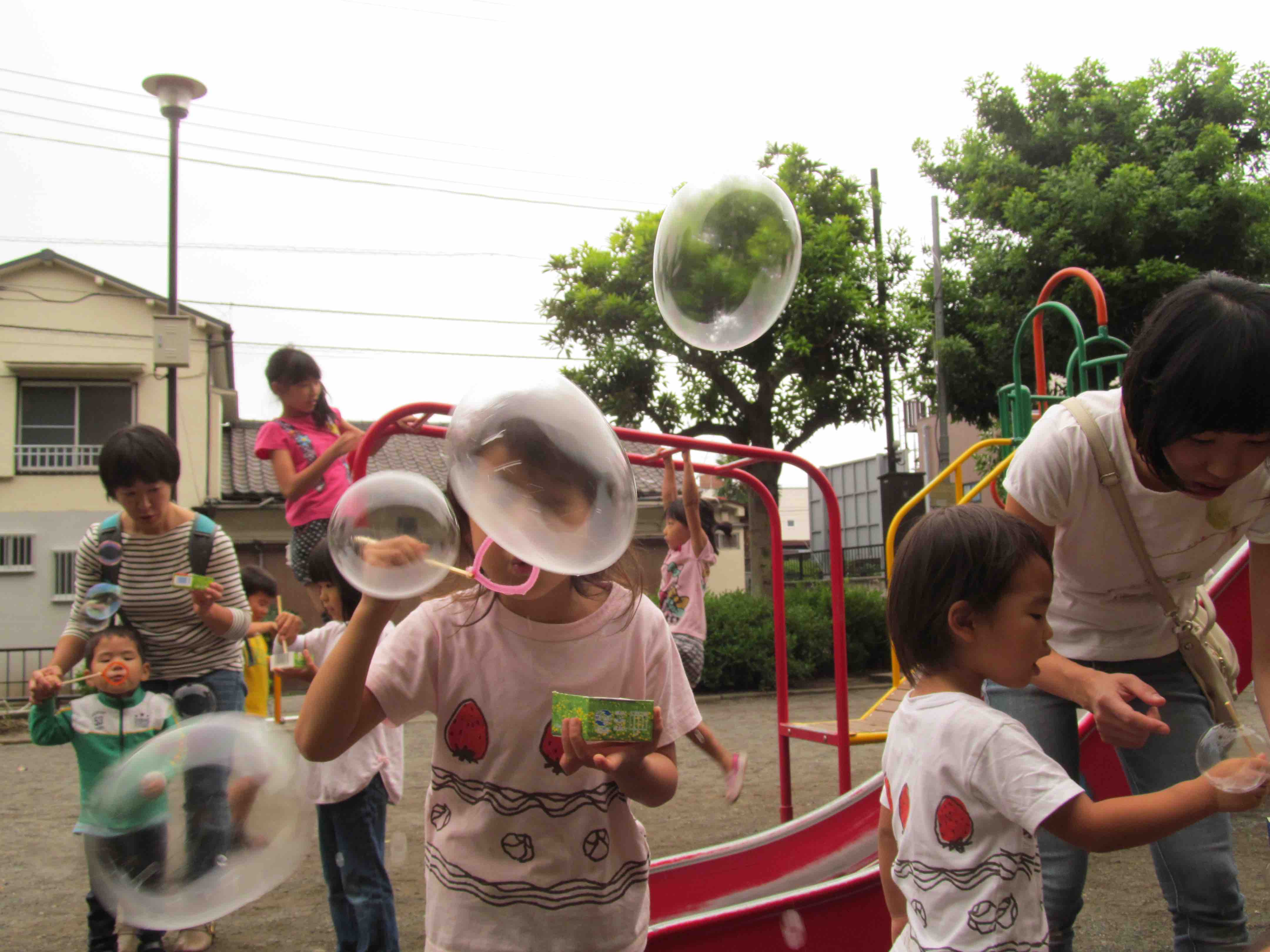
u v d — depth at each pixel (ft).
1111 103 36.70
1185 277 31.81
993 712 4.30
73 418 42.96
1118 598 5.81
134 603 8.79
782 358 34.71
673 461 11.80
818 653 33.83
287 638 9.05
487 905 4.24
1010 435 17.07
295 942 10.02
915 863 4.32
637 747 4.07
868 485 84.43
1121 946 8.96
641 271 34.50
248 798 5.89
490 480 3.58
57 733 8.32
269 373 11.48
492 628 4.50
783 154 36.52
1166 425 4.37
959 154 38.81
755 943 6.70
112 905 5.71
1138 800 3.96
